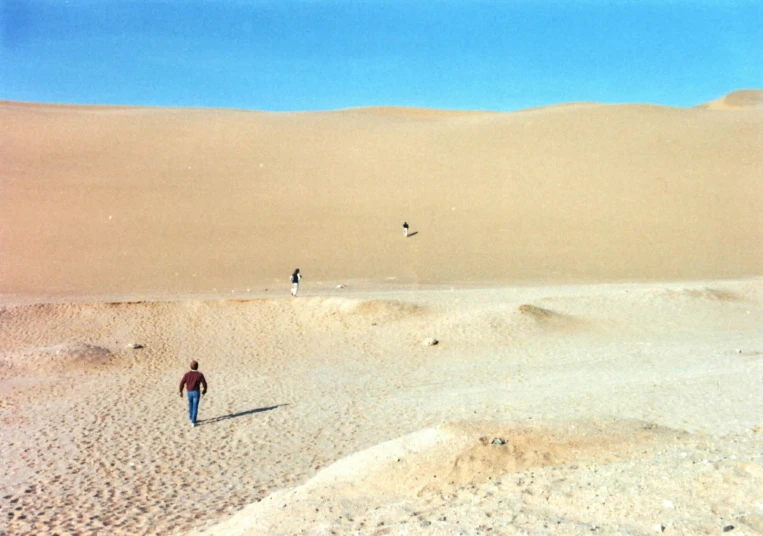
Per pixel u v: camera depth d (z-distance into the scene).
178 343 23.62
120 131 62.91
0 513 10.42
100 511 10.37
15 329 25.05
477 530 6.00
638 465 7.15
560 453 8.38
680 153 54.19
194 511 10.13
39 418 15.92
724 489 5.92
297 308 26.48
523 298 27.98
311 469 11.81
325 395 17.19
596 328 23.50
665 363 18.17
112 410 16.48
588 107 69.69
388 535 6.27
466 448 8.45
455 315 24.44
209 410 16.30
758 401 12.38
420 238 42.34
